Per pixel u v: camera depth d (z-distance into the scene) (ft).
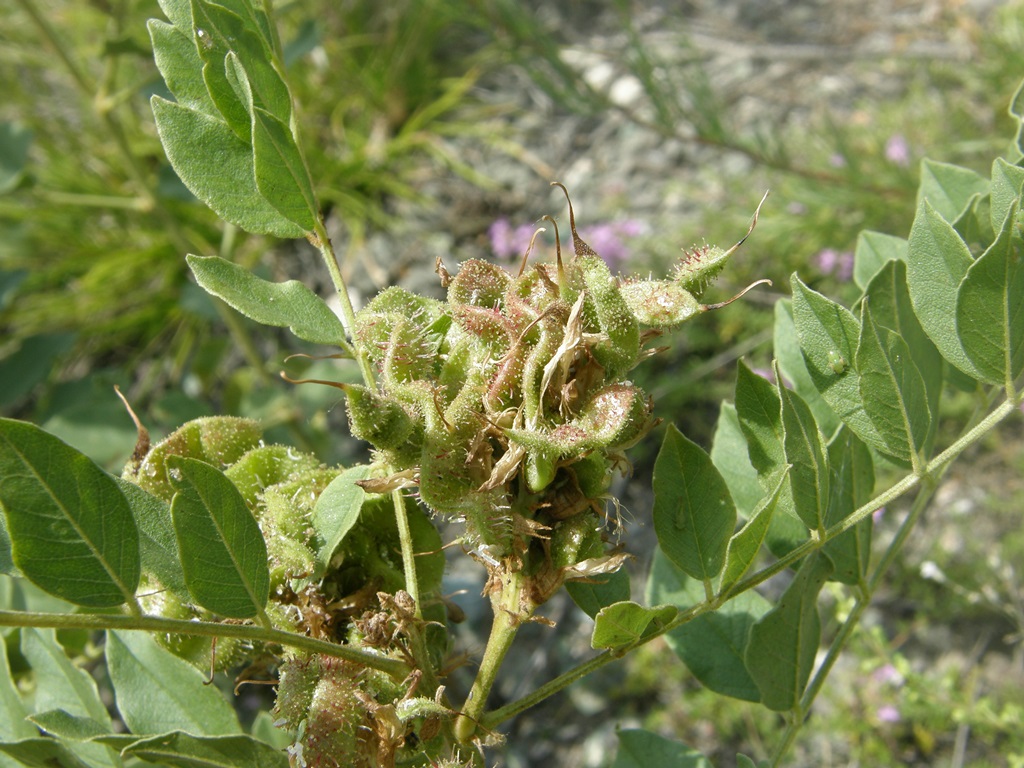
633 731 0.66
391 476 0.45
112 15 1.34
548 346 0.43
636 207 2.06
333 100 2.25
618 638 0.47
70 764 0.51
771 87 2.24
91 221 2.07
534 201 2.13
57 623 0.42
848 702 1.40
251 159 0.56
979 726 1.31
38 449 0.41
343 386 0.43
